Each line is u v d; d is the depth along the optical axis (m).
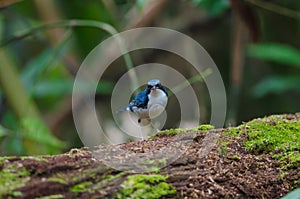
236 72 11.30
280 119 6.39
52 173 4.73
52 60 11.47
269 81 12.75
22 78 12.45
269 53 12.25
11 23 13.29
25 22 11.99
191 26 13.54
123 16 13.47
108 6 12.48
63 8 13.14
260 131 5.92
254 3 10.27
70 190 4.60
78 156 5.07
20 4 13.33
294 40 13.56
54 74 13.45
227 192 5.16
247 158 5.54
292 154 5.63
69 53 13.10
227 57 13.87
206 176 5.17
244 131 5.93
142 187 4.79
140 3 11.08
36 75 12.30
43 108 14.88
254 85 14.05
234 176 5.30
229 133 5.90
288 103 13.80
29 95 11.38
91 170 4.84
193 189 5.01
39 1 13.03
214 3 10.69
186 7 13.38
